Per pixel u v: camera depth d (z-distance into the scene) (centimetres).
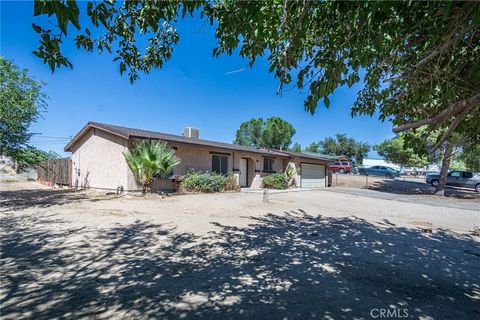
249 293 385
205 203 1216
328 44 279
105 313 320
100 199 1248
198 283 411
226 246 601
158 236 656
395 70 343
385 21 251
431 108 341
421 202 1631
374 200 1680
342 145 5341
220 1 276
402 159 2631
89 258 497
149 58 394
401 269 511
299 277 449
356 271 489
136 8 315
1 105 1280
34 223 754
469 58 289
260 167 2231
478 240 763
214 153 1859
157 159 1339
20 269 440
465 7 225
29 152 1466
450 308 365
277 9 237
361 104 447
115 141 1499
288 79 303
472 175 2427
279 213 1070
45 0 156
